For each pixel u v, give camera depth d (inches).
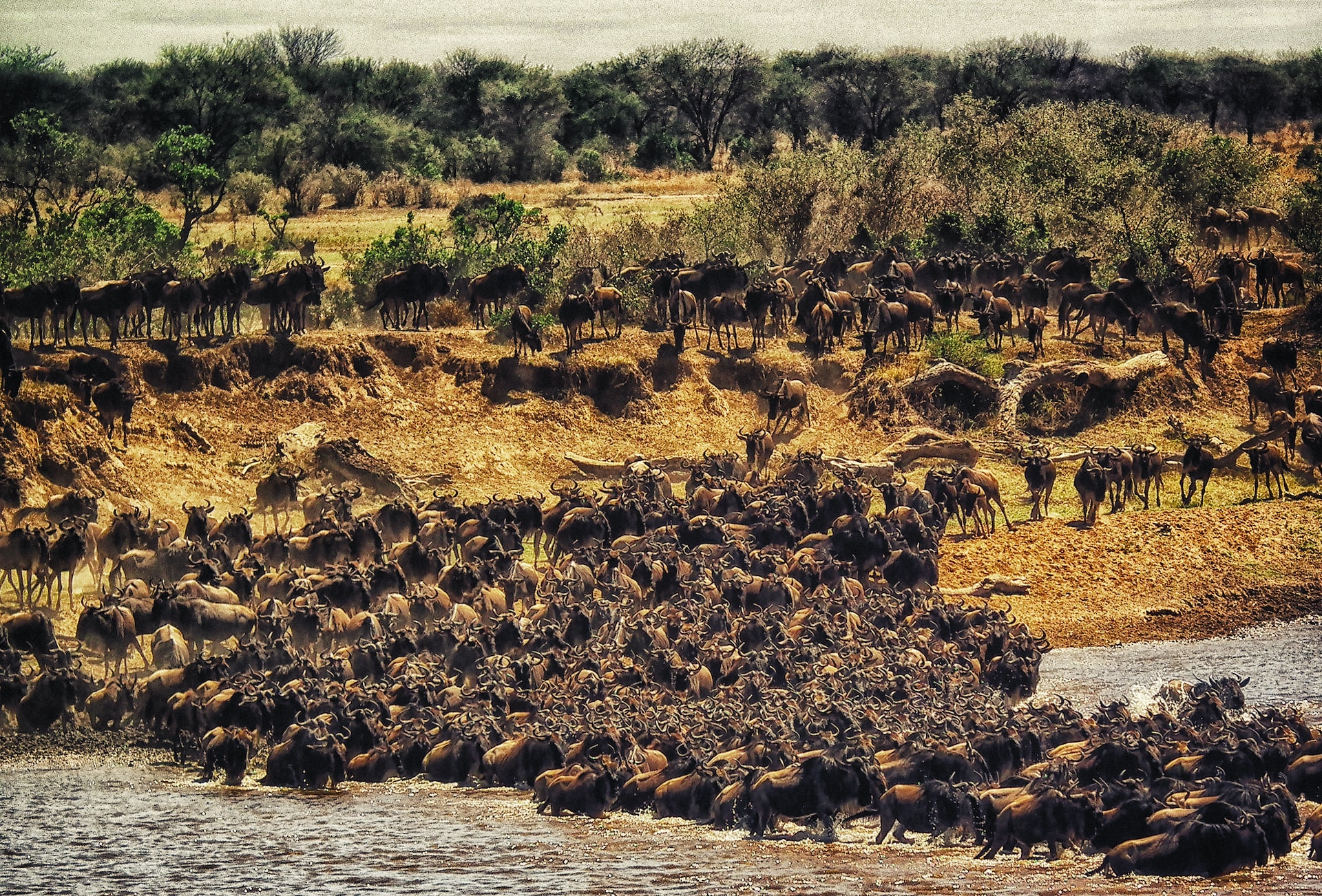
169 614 4931.1
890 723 4028.1
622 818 3929.6
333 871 3491.6
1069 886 3267.7
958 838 3654.0
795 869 3444.9
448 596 5482.3
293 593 5216.5
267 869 3506.4
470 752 4271.7
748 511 6437.0
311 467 7037.4
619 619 5157.5
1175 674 5378.9
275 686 4485.7
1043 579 6530.5
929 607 5482.3
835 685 4463.6
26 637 4936.0
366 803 4082.2
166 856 3609.7
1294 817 3599.9
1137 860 3353.8
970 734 3939.5
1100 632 6008.9
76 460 6609.3
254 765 4431.6
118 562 5467.5
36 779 4298.7
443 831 3809.1
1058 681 5315.0
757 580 5580.7
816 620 5162.4
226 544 5659.5
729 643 5029.5
